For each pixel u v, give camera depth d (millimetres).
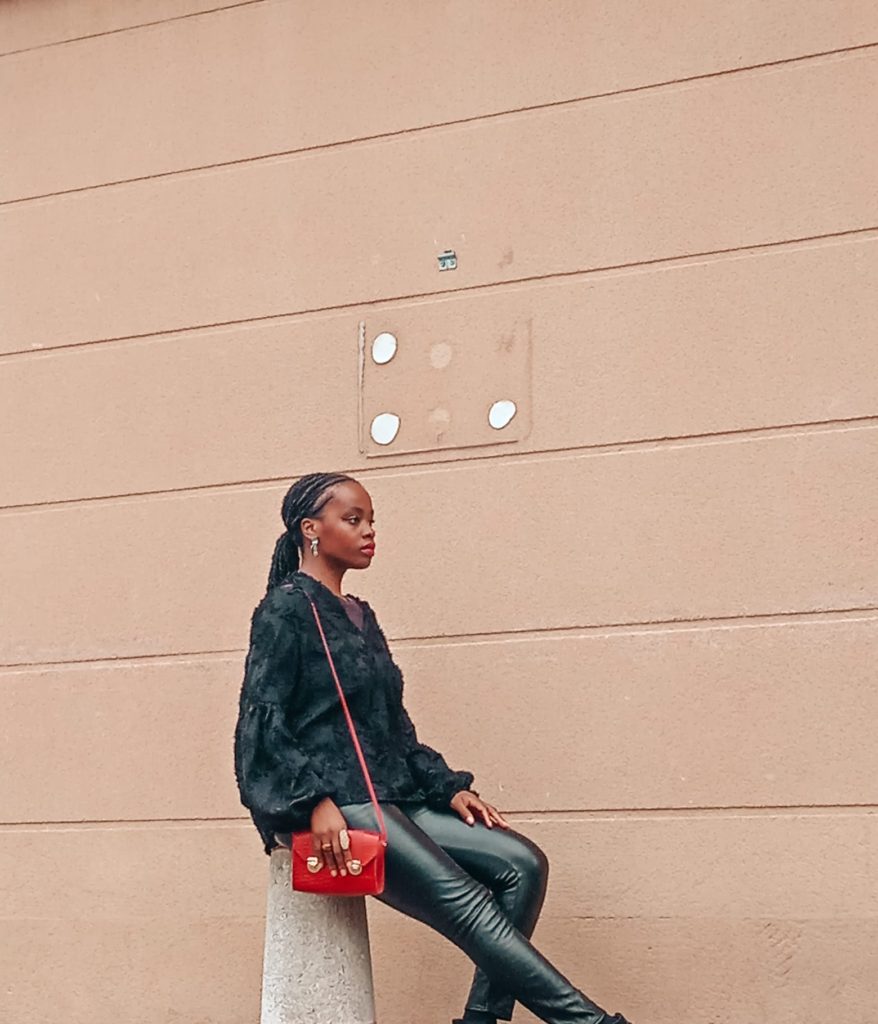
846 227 5441
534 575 5633
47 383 6496
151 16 6594
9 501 6469
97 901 6043
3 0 6812
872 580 5227
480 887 4543
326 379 6051
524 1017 5348
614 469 5594
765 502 5391
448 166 6008
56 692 6258
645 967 5273
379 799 4605
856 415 5332
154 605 6164
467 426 5809
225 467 6145
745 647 5336
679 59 5742
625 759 5418
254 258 6246
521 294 5820
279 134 6293
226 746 5949
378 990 5586
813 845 5156
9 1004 6102
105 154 6566
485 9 6051
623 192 5742
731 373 5500
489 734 5590
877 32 5508
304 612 4652
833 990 5055
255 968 5750
